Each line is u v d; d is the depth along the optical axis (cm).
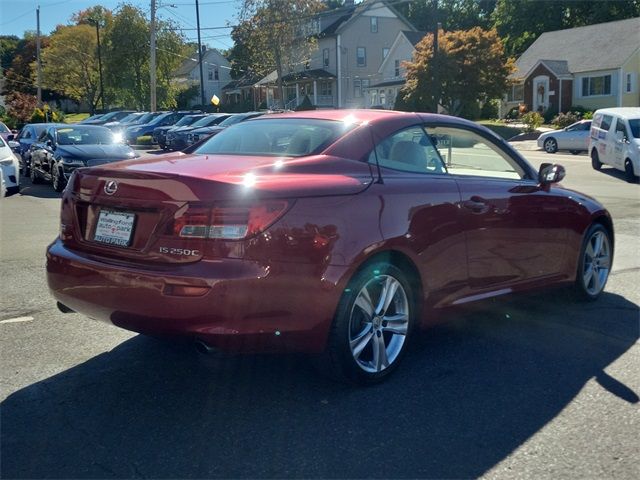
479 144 521
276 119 499
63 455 338
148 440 354
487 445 348
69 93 6681
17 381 430
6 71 8300
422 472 322
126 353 480
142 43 5419
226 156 451
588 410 389
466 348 493
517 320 560
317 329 383
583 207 577
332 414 383
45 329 533
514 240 509
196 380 432
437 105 3591
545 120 4375
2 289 655
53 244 447
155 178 378
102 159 1474
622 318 566
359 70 5566
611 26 4512
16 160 1472
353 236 393
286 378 435
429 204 441
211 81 7550
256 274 358
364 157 433
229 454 339
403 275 431
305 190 383
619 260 782
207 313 353
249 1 4272
